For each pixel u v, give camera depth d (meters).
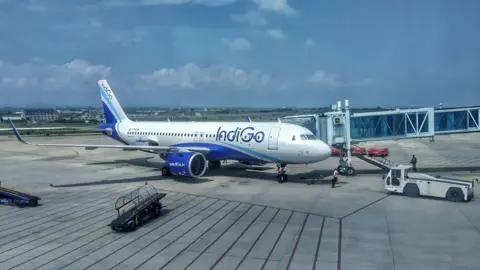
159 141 44.56
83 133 115.31
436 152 61.88
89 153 60.97
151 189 30.52
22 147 71.00
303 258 17.53
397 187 30.05
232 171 42.16
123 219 21.33
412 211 25.41
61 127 129.88
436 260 17.14
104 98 51.94
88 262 17.20
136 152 62.06
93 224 22.95
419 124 40.94
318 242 19.64
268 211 25.67
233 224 22.81
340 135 40.44
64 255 18.05
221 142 39.03
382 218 23.84
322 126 40.94
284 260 17.33
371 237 20.31
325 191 31.81
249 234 20.98
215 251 18.48
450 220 23.27
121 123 49.97
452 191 27.91
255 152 36.69
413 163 41.31
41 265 16.89
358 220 23.47
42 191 32.44
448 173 40.16
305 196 29.97
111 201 28.73
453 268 16.27
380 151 56.44
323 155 33.50
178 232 21.38
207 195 30.39
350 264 16.80
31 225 22.83
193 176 35.44
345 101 39.72
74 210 26.23
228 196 30.00
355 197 29.55
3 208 26.84
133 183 35.75
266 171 42.31
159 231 21.55
